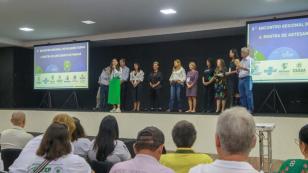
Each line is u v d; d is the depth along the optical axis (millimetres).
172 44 9562
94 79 10695
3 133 3779
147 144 1751
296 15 6910
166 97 9602
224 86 6887
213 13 7035
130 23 7980
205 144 6500
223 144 1147
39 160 1932
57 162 1900
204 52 9117
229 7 6578
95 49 10719
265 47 6828
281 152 5785
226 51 8805
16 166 2482
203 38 9109
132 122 7375
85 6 6535
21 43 10375
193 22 7887
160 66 9719
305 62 6453
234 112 1165
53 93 11258
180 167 2133
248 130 1124
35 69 9734
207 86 7277
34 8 6648
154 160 1742
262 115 6012
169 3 6332
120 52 10328
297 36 6527
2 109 9258
